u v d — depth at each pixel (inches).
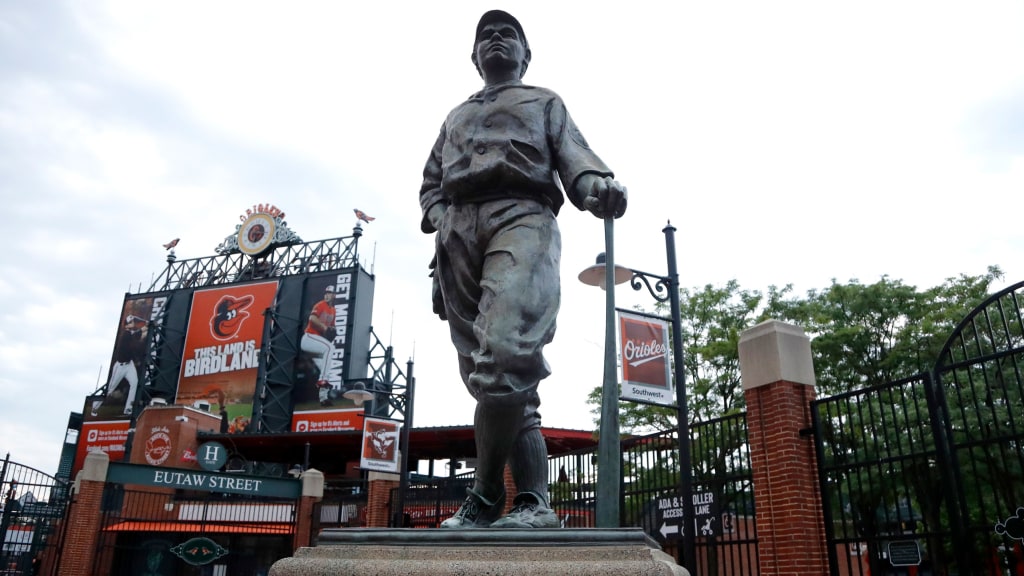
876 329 931.3
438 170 162.6
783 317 1016.9
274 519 1063.0
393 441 857.5
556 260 138.9
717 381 946.7
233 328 1800.0
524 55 162.7
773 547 434.9
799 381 459.8
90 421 1829.5
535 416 140.6
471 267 142.2
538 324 129.7
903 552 381.4
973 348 637.9
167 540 1021.8
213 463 1234.0
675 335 483.5
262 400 1681.8
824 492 425.4
